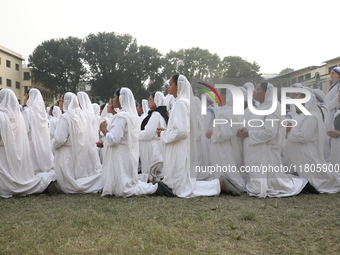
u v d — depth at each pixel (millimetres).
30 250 3018
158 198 4875
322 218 3924
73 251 2996
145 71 39125
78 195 5203
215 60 37750
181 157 5016
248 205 4527
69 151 5383
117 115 5039
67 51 36594
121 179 4969
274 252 3006
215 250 3023
